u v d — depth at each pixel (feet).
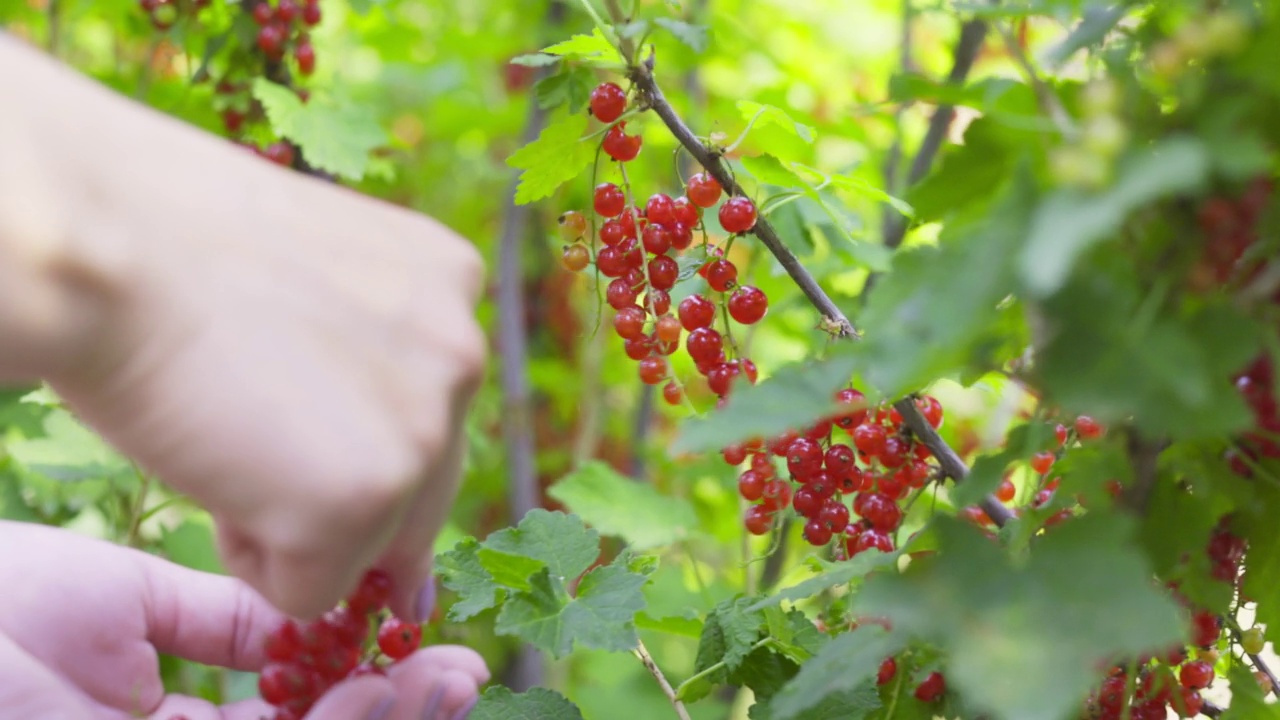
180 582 2.15
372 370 1.71
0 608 2.04
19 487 2.70
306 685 1.89
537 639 1.87
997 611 1.58
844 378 1.63
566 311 3.92
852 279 3.24
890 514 1.97
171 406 1.67
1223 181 1.58
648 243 1.97
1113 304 1.56
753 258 2.58
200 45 2.72
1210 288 1.60
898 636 1.72
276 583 1.74
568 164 1.98
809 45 3.97
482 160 4.22
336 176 2.74
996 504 1.94
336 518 1.67
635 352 2.00
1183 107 1.58
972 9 1.72
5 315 1.63
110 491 2.67
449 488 1.82
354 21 3.56
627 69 1.93
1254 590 1.82
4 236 1.63
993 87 1.69
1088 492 1.68
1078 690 1.53
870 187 2.00
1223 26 1.56
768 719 1.94
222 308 1.67
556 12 3.35
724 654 2.00
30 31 3.36
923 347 1.58
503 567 1.91
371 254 1.76
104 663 2.08
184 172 1.70
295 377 1.68
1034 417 1.72
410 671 1.93
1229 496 1.73
